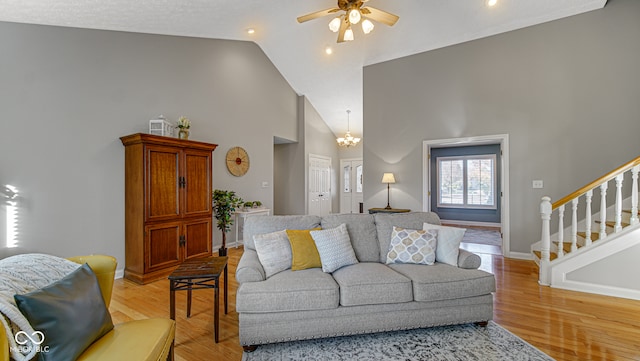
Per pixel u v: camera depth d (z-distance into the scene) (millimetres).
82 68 3385
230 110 5148
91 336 1315
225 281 2582
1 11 2795
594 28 3902
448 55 4945
